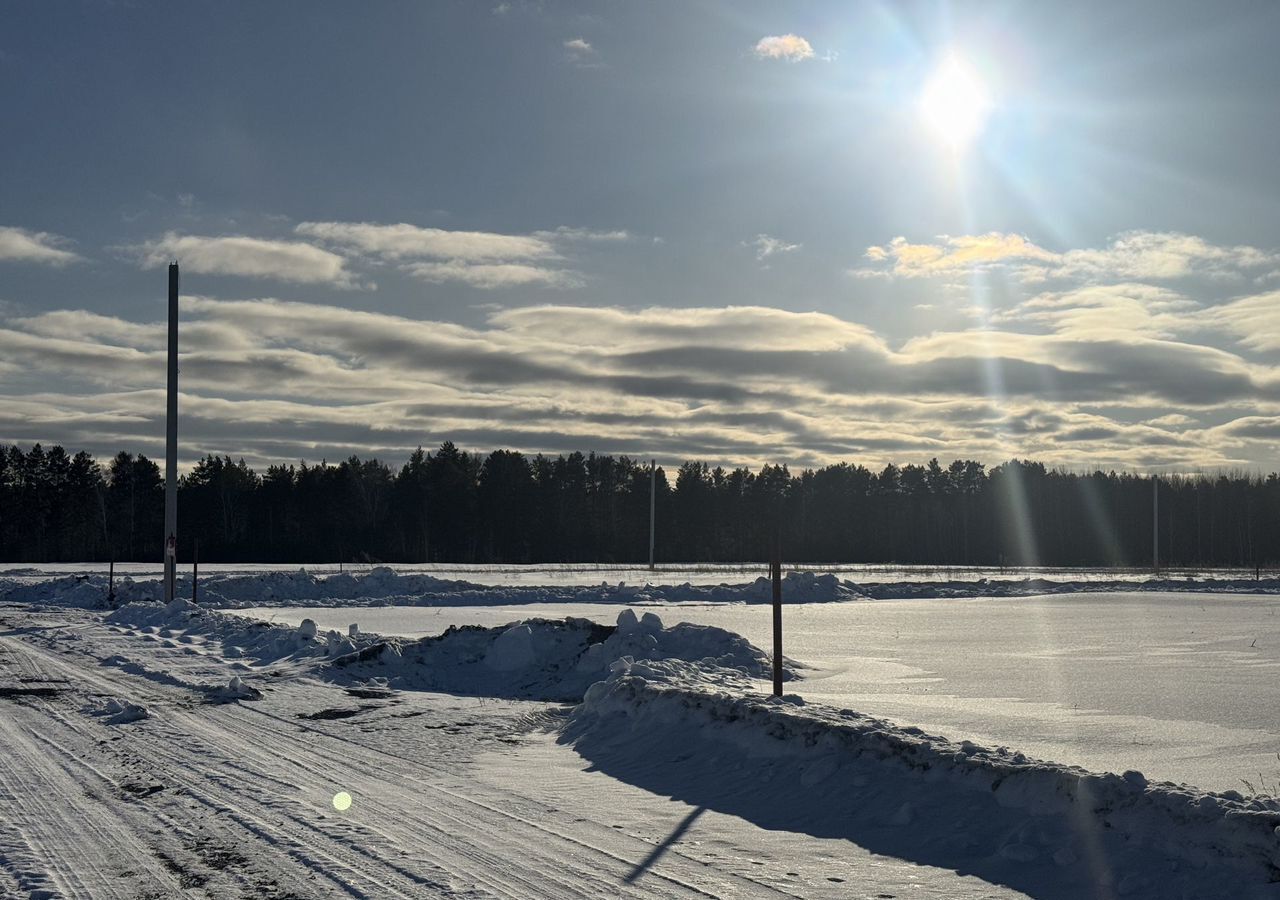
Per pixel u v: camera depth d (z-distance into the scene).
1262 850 7.38
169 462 41.19
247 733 14.95
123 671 22.27
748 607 45.59
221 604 44.88
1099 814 8.47
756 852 8.80
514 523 135.62
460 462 141.62
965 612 42.25
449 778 11.95
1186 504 156.00
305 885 7.85
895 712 16.52
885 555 167.00
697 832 9.47
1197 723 15.48
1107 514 160.12
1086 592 57.91
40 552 121.50
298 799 10.73
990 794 9.36
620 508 148.50
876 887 7.84
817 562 141.75
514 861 8.47
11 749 13.57
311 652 23.75
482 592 50.44
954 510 171.25
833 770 10.68
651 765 12.34
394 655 21.92
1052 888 7.69
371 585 50.59
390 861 8.45
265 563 105.19
